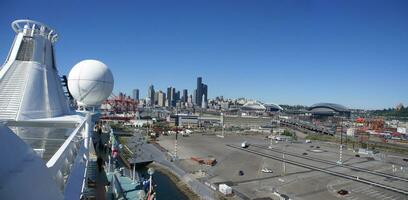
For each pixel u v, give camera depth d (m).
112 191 21.88
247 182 52.16
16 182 3.67
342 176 58.84
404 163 77.56
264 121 177.00
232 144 101.00
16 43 22.67
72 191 7.96
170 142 100.06
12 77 20.66
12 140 3.70
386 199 45.31
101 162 30.05
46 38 24.19
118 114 168.00
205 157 74.62
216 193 45.84
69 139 9.88
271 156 79.12
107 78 42.12
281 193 46.06
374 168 68.81
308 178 56.09
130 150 75.12
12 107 18.75
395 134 146.38
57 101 24.09
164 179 54.62
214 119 190.88
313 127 163.12
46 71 23.08
